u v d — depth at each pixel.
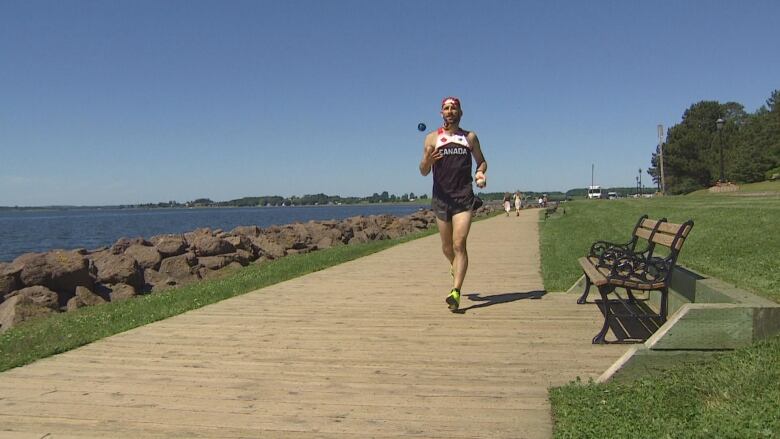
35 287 11.90
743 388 3.79
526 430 3.64
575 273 9.77
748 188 53.53
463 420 3.82
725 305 4.27
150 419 3.97
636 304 7.11
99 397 4.41
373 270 11.70
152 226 75.06
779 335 4.25
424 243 18.97
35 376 4.96
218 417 3.98
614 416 3.67
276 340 6.01
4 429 3.84
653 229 6.56
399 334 6.12
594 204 49.94
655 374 4.28
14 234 56.56
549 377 4.60
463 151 7.07
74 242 44.38
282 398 4.31
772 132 74.94
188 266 14.55
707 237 11.74
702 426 3.41
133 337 6.27
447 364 5.02
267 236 20.02
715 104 93.81
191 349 5.73
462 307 7.45
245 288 9.61
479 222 33.28
